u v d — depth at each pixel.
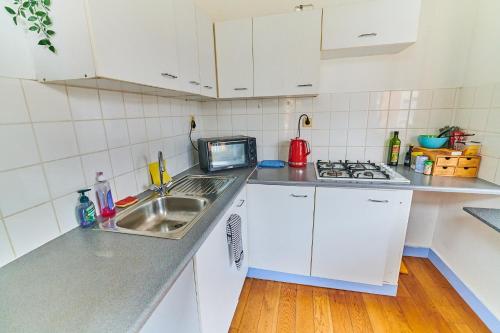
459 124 1.70
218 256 1.11
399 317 1.49
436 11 1.63
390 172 1.65
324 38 1.55
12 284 0.67
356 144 1.95
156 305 0.60
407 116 1.83
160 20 1.07
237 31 1.67
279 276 1.83
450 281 1.75
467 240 1.61
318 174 1.66
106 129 1.15
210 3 1.90
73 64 0.79
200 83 1.52
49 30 0.78
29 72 0.82
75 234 0.95
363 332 1.40
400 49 1.61
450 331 1.39
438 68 1.71
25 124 0.81
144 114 1.42
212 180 1.65
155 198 1.33
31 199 0.83
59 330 0.52
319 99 1.94
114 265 0.74
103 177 1.14
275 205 1.65
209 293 1.01
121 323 0.53
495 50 1.39
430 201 1.96
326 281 1.75
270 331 1.42
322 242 1.64
